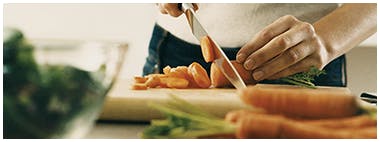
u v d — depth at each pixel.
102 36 1.73
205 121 0.52
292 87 0.93
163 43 1.26
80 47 0.48
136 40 1.74
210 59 0.93
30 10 1.68
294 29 0.92
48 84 0.48
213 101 0.67
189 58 1.24
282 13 1.17
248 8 1.18
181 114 0.53
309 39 0.93
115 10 1.72
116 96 0.69
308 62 0.94
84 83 0.49
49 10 1.68
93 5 1.73
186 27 1.22
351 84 1.54
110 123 0.68
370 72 1.53
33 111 0.48
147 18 1.73
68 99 0.48
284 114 0.53
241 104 0.67
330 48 0.97
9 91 0.47
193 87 0.94
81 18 1.73
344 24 1.00
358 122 0.52
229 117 0.52
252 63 0.91
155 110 0.67
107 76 0.50
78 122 0.50
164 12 1.11
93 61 0.49
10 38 0.46
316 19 1.17
